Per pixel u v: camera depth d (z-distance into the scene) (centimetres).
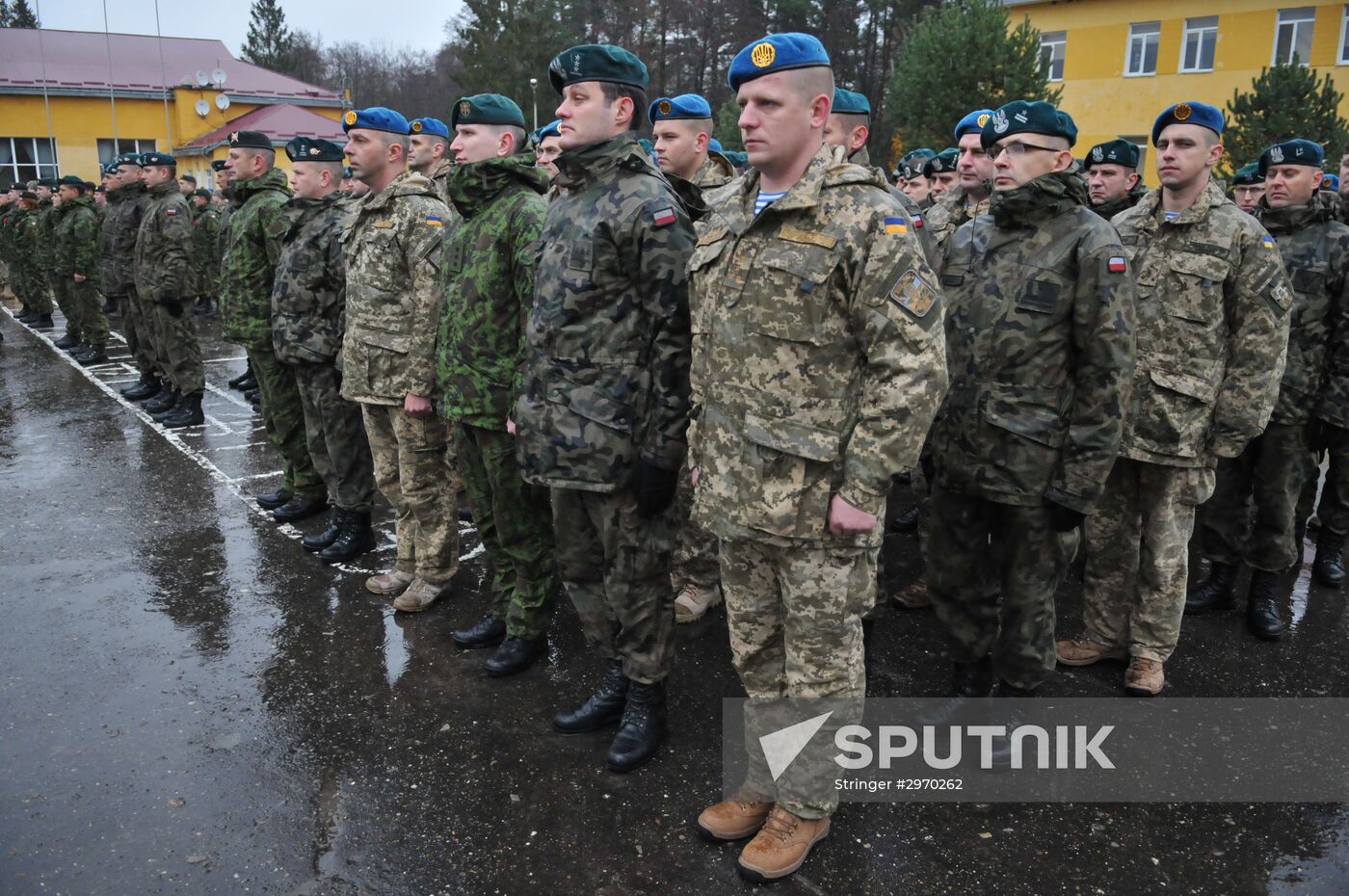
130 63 3006
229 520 532
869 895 240
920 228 350
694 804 278
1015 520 287
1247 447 393
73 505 557
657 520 291
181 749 307
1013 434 278
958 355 292
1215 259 324
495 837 263
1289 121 1591
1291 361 379
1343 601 430
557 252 281
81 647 377
